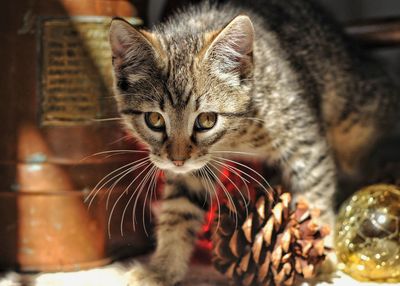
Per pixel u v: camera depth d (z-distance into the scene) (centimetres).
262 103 50
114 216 53
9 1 49
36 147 50
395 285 49
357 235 49
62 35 50
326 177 53
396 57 81
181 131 47
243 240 47
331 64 60
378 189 50
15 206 51
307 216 48
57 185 51
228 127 49
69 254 52
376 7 83
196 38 49
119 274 51
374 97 64
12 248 51
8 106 50
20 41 49
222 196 54
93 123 51
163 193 53
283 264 47
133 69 48
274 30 56
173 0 59
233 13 55
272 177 54
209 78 48
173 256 52
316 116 54
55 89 50
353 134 63
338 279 50
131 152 53
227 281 50
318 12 64
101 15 50
